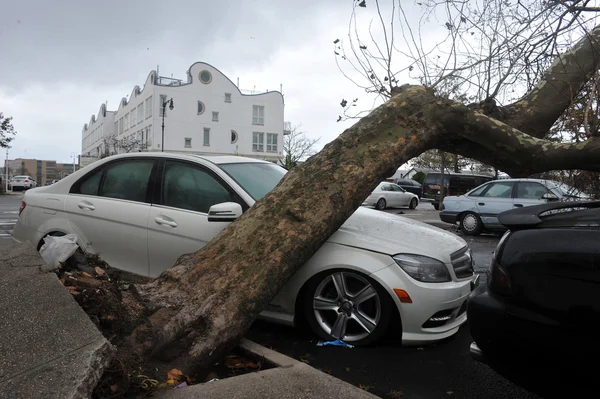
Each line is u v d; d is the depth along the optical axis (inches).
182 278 134.1
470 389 122.0
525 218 105.8
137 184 189.8
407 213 825.5
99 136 3535.9
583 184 223.9
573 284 92.6
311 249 140.0
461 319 156.7
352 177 147.9
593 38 177.9
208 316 123.7
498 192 458.3
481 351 109.8
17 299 112.0
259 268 132.5
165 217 175.8
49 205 203.3
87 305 113.5
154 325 116.9
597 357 88.4
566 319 92.7
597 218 95.9
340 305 150.1
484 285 113.1
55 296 113.3
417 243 151.6
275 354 126.0
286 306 155.0
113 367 97.7
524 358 99.5
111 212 187.6
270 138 2324.1
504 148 161.3
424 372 131.8
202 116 2170.3
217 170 177.6
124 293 130.7
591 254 91.3
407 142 156.4
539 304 96.7
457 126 161.2
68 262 142.7
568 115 188.9
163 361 115.8
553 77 190.2
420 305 141.3
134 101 2450.8
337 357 141.5
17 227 211.2
